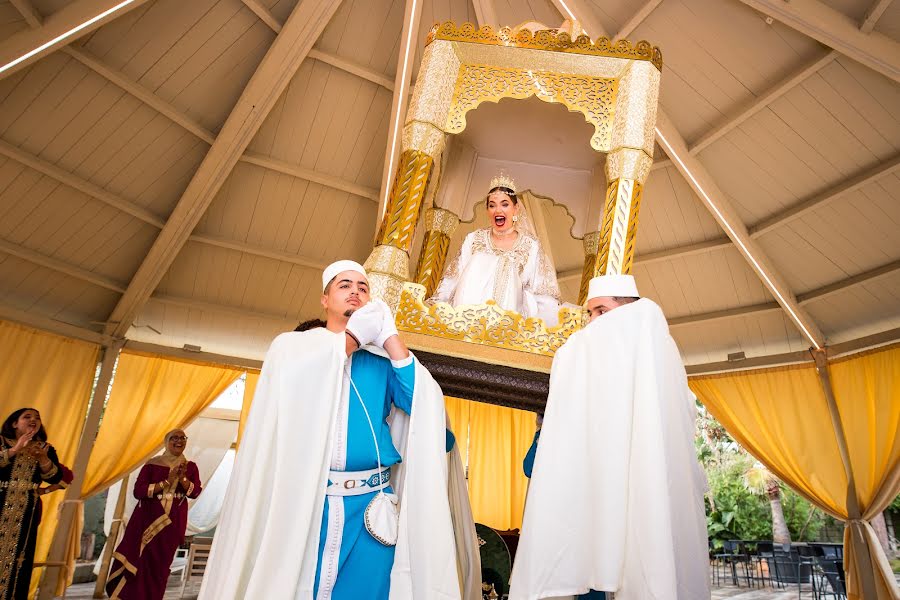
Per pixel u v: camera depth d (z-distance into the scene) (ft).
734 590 39.19
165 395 28.86
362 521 6.46
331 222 26.89
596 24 20.16
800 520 65.51
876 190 21.67
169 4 19.49
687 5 19.40
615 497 6.68
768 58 19.81
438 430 6.93
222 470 38.06
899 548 55.26
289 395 6.52
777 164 22.65
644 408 6.75
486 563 12.36
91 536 40.06
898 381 24.08
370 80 22.45
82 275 25.98
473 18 21.18
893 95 19.01
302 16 19.60
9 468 16.25
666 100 22.08
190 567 30.01
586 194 13.56
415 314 9.18
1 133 21.31
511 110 12.54
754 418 28.25
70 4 17.95
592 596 7.85
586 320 9.55
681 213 25.43
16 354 25.22
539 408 10.97
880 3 16.30
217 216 26.37
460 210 13.78
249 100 21.49
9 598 15.76
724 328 28.76
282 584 5.82
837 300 25.64
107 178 23.54
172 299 28.53
